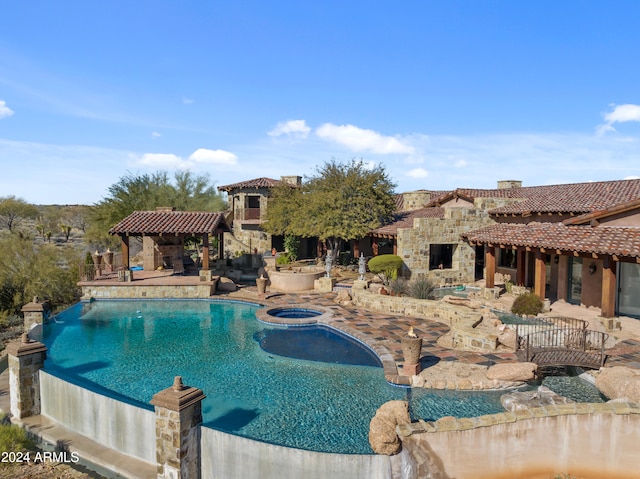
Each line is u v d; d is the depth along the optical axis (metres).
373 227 32.50
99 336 18.98
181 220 28.53
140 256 38.88
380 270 28.12
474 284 29.98
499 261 31.16
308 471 9.05
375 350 16.17
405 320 20.45
